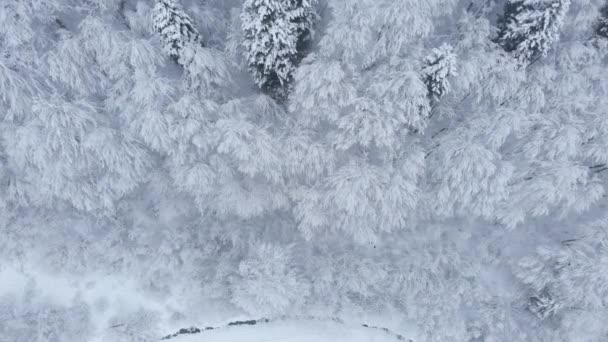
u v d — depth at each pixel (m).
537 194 11.90
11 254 12.44
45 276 12.65
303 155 11.27
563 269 12.71
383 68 10.00
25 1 8.73
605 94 11.34
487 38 10.32
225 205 12.62
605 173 12.70
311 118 10.98
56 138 9.65
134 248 12.97
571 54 10.66
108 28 9.29
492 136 10.77
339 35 9.09
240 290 12.82
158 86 9.62
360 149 11.72
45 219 12.73
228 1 10.67
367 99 10.02
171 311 13.10
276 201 12.73
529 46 9.80
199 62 9.25
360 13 8.95
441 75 9.20
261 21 8.62
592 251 12.76
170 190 13.03
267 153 10.68
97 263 12.82
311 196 12.06
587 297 12.38
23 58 9.37
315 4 9.88
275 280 12.55
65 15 9.84
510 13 9.98
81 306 12.55
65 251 12.60
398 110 9.98
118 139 10.62
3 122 10.27
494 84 10.65
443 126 11.93
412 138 11.62
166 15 8.61
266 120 11.29
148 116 9.64
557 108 11.30
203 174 11.12
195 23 9.89
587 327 12.95
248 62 10.19
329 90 9.62
